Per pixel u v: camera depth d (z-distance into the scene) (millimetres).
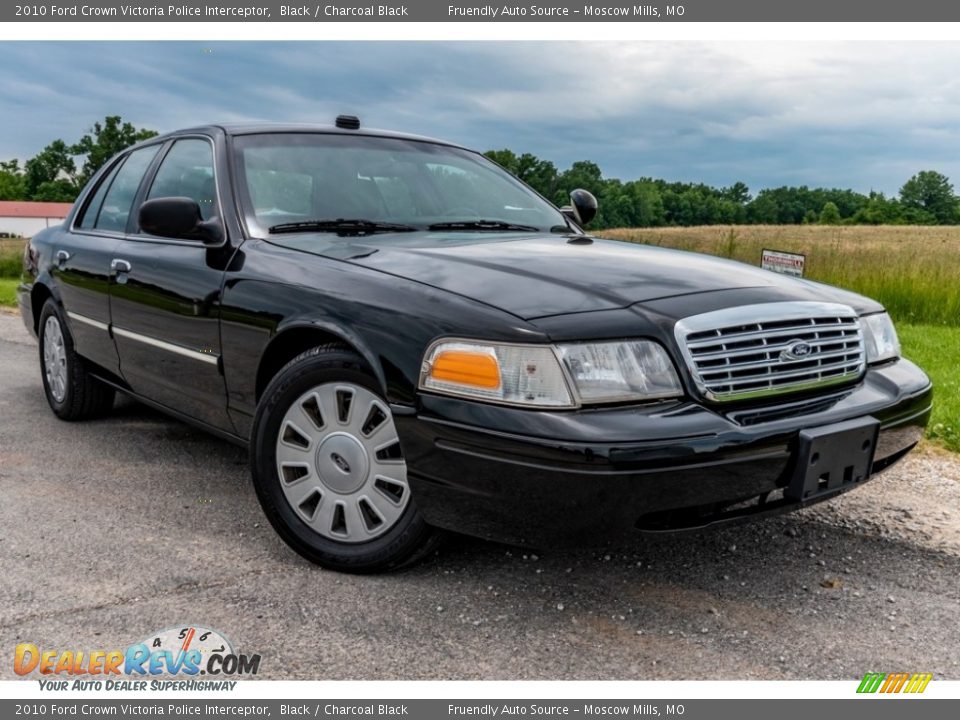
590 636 2555
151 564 2992
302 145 3844
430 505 2605
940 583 2930
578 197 4605
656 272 2881
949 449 4492
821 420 2576
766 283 2932
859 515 3521
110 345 4199
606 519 2359
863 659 2455
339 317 2793
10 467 4070
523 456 2352
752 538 3273
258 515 3482
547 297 2584
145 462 4172
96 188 4930
